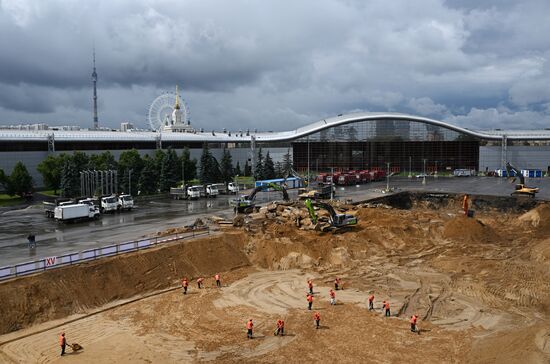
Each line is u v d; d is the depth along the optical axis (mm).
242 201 77188
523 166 158250
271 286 46281
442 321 38188
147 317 38062
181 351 32406
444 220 77125
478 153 156875
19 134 105062
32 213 78188
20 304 36406
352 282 47781
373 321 37844
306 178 132125
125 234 59531
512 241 65312
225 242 54594
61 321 36844
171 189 98812
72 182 92438
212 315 38688
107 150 115250
